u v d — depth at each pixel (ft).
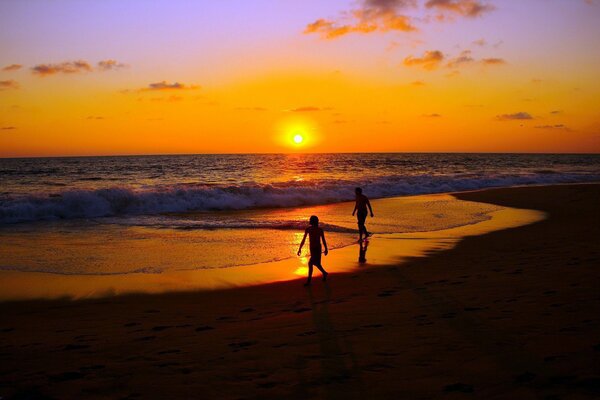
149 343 18.72
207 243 44.52
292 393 13.12
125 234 49.78
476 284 26.78
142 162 330.54
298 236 48.42
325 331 19.38
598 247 37.88
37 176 161.89
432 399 12.10
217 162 326.65
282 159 410.93
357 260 36.70
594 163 317.01
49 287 29.53
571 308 20.02
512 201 81.92
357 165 269.23
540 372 13.29
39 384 14.49
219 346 17.94
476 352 15.44
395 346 16.71
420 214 65.46
